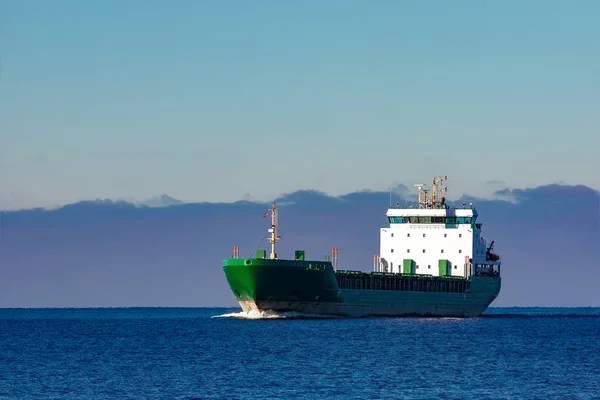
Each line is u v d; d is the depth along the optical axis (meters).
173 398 194.62
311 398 195.12
